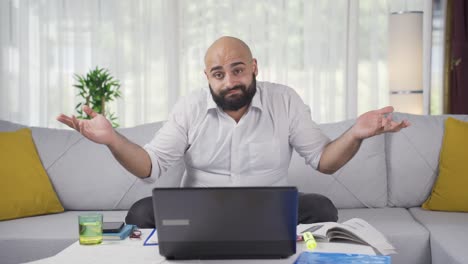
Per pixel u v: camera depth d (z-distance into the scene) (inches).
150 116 193.2
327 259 60.3
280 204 61.2
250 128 96.7
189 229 61.8
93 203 113.3
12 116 191.5
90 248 67.5
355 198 111.6
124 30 191.8
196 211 61.5
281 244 62.0
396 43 176.4
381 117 80.7
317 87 189.5
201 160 98.2
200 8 190.7
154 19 192.1
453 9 182.5
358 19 188.7
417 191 112.0
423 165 112.1
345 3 188.5
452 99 183.0
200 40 191.2
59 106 191.0
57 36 190.7
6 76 189.6
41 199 109.2
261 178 97.9
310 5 189.3
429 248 92.3
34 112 191.3
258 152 96.7
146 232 75.0
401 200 112.4
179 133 96.6
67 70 191.2
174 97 191.8
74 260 62.4
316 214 92.6
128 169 87.7
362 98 190.7
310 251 64.5
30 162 111.3
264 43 189.9
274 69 190.7
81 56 191.3
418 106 176.1
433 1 187.3
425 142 113.0
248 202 61.2
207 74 91.0
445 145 110.7
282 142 97.1
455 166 108.1
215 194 61.2
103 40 191.8
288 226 61.6
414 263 92.6
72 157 114.8
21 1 189.3
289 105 97.4
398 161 113.0
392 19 177.2
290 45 190.1
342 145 87.0
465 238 87.4
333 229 69.6
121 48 191.6
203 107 96.7
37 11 190.1
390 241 92.4
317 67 189.5
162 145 95.1
